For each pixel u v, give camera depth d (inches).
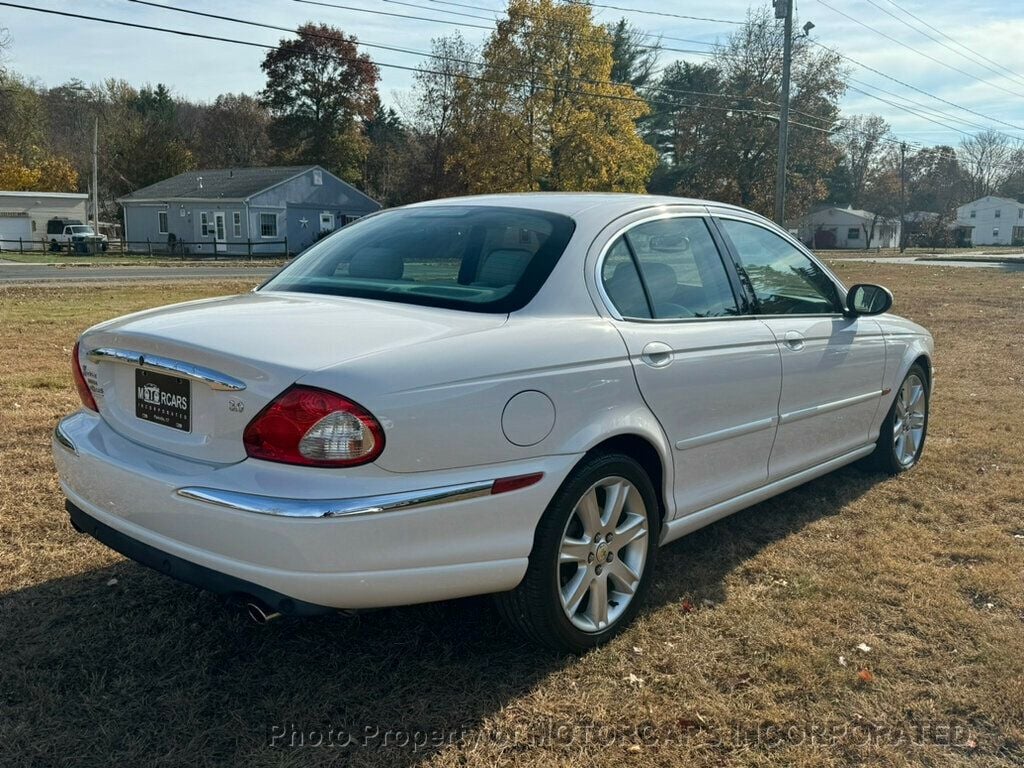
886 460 200.4
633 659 118.0
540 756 97.3
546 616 112.2
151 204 1870.1
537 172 1508.4
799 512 178.2
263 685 110.3
